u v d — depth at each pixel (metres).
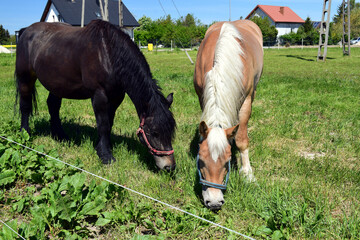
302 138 4.93
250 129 5.27
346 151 4.40
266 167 3.81
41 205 2.61
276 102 7.23
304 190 3.10
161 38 54.69
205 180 2.51
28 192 3.03
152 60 22.12
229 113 2.72
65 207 2.46
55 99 4.65
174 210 2.85
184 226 2.54
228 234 2.50
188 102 7.09
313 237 2.47
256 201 2.93
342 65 17.27
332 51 32.47
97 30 3.59
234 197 2.97
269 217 2.62
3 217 2.73
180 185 3.26
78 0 40.56
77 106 6.78
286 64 18.23
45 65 4.01
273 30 55.22
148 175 3.53
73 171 3.14
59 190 2.68
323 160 4.04
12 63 18.19
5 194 3.11
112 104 3.89
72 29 4.10
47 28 4.30
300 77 11.65
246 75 3.17
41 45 4.13
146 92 3.24
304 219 2.59
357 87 9.05
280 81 10.41
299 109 6.51
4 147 3.43
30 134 4.65
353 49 35.78
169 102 3.38
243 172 3.40
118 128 5.17
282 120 5.80
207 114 2.70
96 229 2.60
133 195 3.06
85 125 5.38
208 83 2.82
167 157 3.19
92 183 2.80
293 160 3.96
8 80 10.47
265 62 19.89
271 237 2.44
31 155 3.47
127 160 3.81
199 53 3.75
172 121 3.18
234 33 3.28
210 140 2.43
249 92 3.35
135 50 3.42
